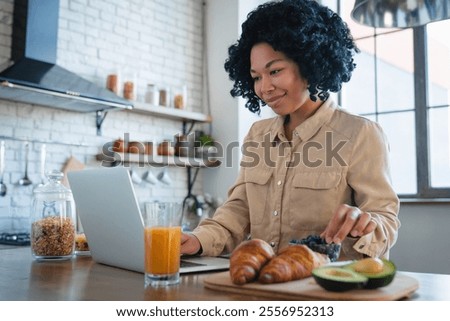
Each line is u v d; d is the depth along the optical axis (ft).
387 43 12.10
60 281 2.96
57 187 4.17
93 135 10.75
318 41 4.03
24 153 9.55
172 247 2.81
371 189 3.92
